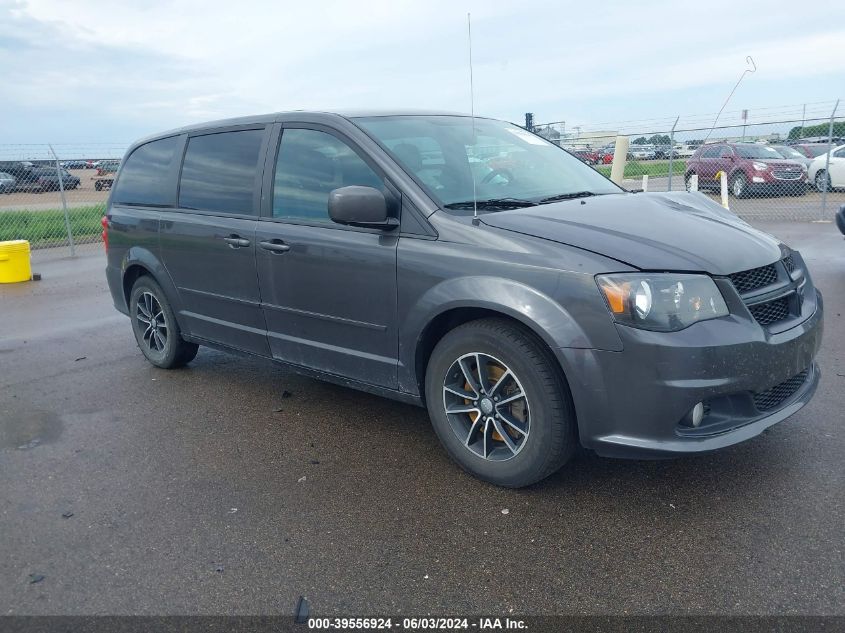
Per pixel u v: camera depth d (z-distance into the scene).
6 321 7.92
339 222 3.63
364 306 3.88
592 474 3.61
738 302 3.10
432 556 2.97
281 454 4.02
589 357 3.05
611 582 2.75
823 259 9.14
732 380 3.01
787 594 2.63
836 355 5.24
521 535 3.10
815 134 17.34
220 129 4.90
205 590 2.80
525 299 3.18
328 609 2.67
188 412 4.73
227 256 4.64
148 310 5.68
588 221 3.46
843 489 3.34
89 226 16.95
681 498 3.34
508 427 3.48
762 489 3.38
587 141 17.78
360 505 3.42
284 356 4.48
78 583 2.87
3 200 19.02
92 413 4.79
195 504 3.48
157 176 5.40
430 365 3.65
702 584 2.71
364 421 4.47
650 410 3.00
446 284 3.45
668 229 3.41
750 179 17.17
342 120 4.13
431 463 3.84
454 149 4.18
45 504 3.54
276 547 3.08
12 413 4.85
